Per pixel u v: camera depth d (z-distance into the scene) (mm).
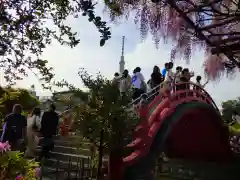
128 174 8344
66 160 10336
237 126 15805
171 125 10539
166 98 11203
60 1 3668
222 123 14359
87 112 7730
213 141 14422
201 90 13383
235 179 14469
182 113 11164
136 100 10742
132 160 8562
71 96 7828
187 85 12492
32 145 11008
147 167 9133
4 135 8266
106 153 8109
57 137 12469
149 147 9359
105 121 7605
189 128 13125
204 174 14320
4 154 3668
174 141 13312
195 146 14055
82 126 7672
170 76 12141
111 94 7637
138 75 13008
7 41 3533
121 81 11211
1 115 8852
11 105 9438
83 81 7820
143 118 8922
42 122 11211
